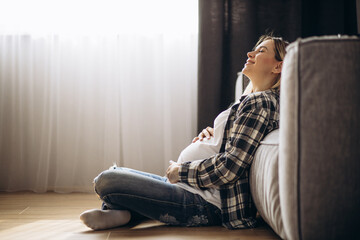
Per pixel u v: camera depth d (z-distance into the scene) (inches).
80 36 99.2
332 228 35.8
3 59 98.0
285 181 36.9
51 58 98.3
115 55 99.8
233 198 50.6
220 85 97.8
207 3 97.3
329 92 35.3
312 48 35.5
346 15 101.7
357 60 35.5
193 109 103.3
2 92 97.8
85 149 99.3
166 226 54.0
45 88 98.5
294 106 36.0
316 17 100.9
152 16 101.0
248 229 51.1
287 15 99.6
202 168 49.4
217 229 51.6
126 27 100.2
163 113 101.1
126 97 100.0
